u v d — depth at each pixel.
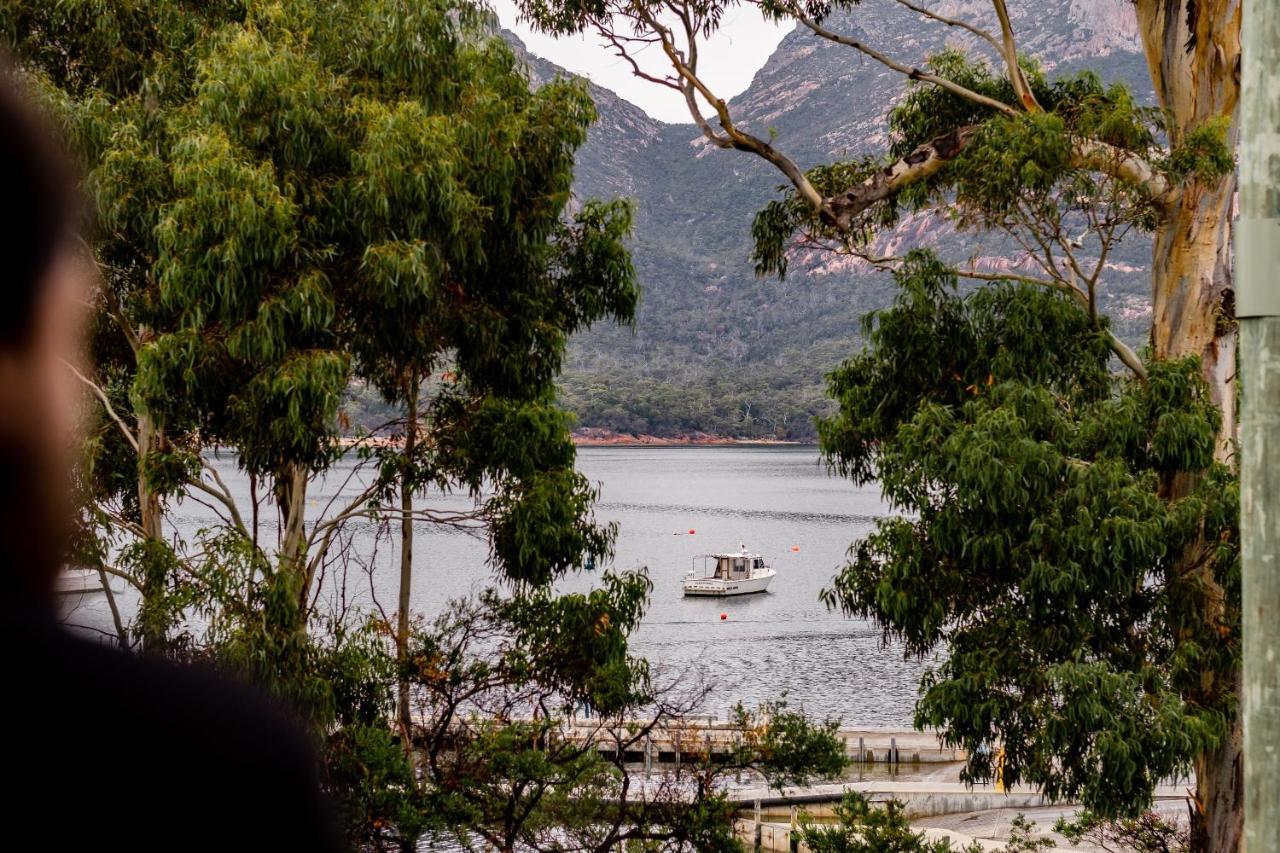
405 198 18.42
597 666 22.11
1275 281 5.33
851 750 53.03
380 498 22.17
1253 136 5.34
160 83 19.97
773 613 103.75
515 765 19.75
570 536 21.97
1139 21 22.38
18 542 0.56
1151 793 17.95
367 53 20.69
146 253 19.70
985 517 18.66
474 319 21.22
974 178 20.50
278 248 17.61
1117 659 19.19
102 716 0.57
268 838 0.60
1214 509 18.36
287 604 18.42
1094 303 20.55
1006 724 18.88
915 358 21.33
